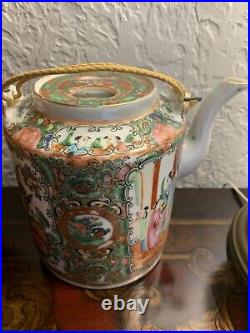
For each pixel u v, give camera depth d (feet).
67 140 1.54
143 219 1.73
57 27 2.26
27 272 2.06
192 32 2.31
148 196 1.68
